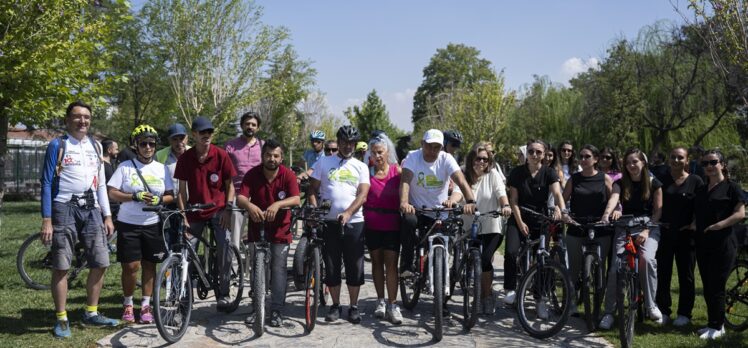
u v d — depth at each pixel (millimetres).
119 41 24422
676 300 7328
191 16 25391
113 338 5371
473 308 5715
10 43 8359
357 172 6059
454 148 8070
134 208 5891
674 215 6172
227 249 6312
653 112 25859
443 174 6125
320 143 10719
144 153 6086
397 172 6305
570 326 6180
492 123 37125
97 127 28125
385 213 6164
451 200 6055
